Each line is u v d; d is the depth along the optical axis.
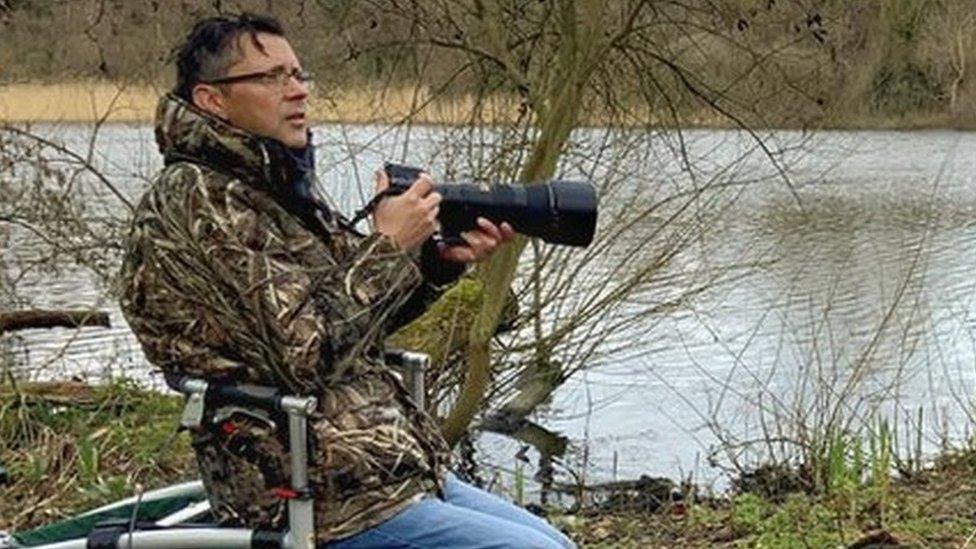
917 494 6.18
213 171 2.77
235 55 2.80
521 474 7.08
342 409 2.77
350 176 7.66
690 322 10.05
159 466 6.12
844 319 9.95
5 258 7.96
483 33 7.30
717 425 7.59
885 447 6.46
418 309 3.17
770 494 6.66
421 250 3.07
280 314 2.66
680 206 7.74
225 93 2.82
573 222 3.05
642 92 7.57
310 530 2.68
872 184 19.23
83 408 7.05
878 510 5.81
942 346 9.54
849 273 11.62
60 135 7.90
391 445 2.78
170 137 2.82
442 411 7.74
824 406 7.15
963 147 23.61
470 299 7.55
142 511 3.13
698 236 7.85
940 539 5.24
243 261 2.70
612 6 7.10
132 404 7.14
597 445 7.83
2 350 7.55
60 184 7.20
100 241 7.27
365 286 2.73
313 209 2.84
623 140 7.64
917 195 18.72
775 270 11.06
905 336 8.62
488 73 7.55
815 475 6.68
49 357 7.83
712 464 7.21
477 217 3.01
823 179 10.24
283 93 2.85
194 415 2.72
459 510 2.82
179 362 2.79
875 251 13.14
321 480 2.73
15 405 6.87
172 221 2.74
